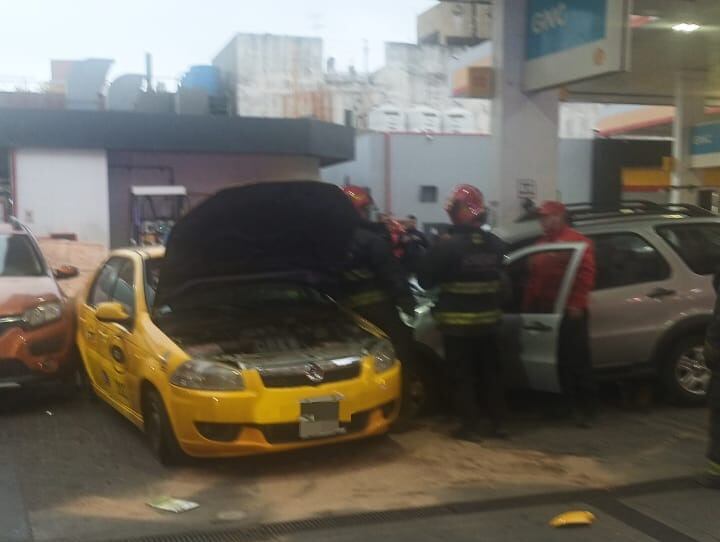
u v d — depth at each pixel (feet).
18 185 57.72
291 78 97.66
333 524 15.93
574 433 22.17
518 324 23.06
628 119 88.12
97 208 59.41
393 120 100.68
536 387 23.02
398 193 85.92
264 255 21.99
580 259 21.62
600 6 31.22
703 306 23.82
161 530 15.61
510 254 24.21
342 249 22.30
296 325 21.74
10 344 23.85
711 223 25.05
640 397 24.66
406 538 15.19
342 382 18.94
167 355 19.15
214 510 16.72
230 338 20.39
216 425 18.25
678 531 15.35
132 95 70.85
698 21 43.70
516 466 19.42
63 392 27.58
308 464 19.77
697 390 24.22
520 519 16.08
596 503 16.88
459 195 21.36
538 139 38.06
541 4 35.68
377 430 19.65
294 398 18.34
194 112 66.95
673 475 18.56
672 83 57.00
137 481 18.54
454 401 23.57
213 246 21.07
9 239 28.55
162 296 21.68
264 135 62.75
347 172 90.02
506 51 37.29
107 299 24.31
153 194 56.95
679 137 56.54
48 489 17.99
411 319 23.15
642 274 23.85
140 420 20.75
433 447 21.12
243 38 95.55
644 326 23.45
